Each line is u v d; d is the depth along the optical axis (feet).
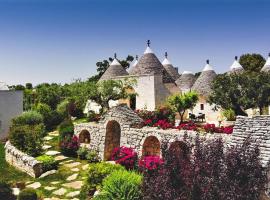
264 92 79.87
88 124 73.41
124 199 41.09
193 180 29.04
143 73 107.24
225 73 86.58
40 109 99.30
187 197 29.07
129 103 106.52
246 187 27.73
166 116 72.23
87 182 50.80
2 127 92.07
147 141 60.39
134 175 44.37
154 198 30.89
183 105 74.13
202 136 51.29
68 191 52.29
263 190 30.55
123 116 65.26
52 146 78.33
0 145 85.25
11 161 70.38
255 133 43.11
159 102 101.09
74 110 109.91
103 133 68.49
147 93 101.86
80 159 68.74
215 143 33.17
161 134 57.36
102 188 46.03
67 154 71.92
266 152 39.22
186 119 101.81
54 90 136.15
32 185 56.39
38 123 86.38
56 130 95.76
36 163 60.70
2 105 92.32
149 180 34.09
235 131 45.78
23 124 83.05
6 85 104.78
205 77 110.22
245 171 28.43
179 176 30.83
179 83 122.83
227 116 77.71
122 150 61.26
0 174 64.44
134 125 63.72
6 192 50.34
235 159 29.04
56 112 102.53
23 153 66.39
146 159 50.96
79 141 73.36
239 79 82.17
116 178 43.04
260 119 44.47
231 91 81.92
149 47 112.57
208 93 106.11
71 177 58.49
